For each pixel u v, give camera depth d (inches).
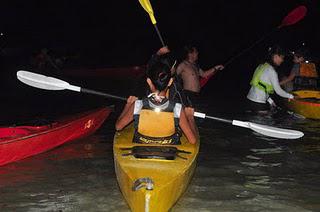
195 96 281.9
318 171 193.5
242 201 160.7
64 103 358.9
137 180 138.1
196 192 167.9
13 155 196.9
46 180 179.0
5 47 715.4
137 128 163.5
